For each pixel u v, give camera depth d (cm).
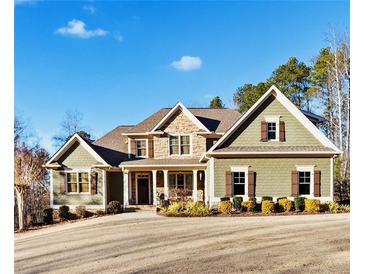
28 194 3325
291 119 2270
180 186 2831
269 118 2270
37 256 1280
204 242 1309
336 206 2055
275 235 1378
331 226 1515
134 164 2639
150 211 2483
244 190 2216
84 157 2577
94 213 2512
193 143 2717
